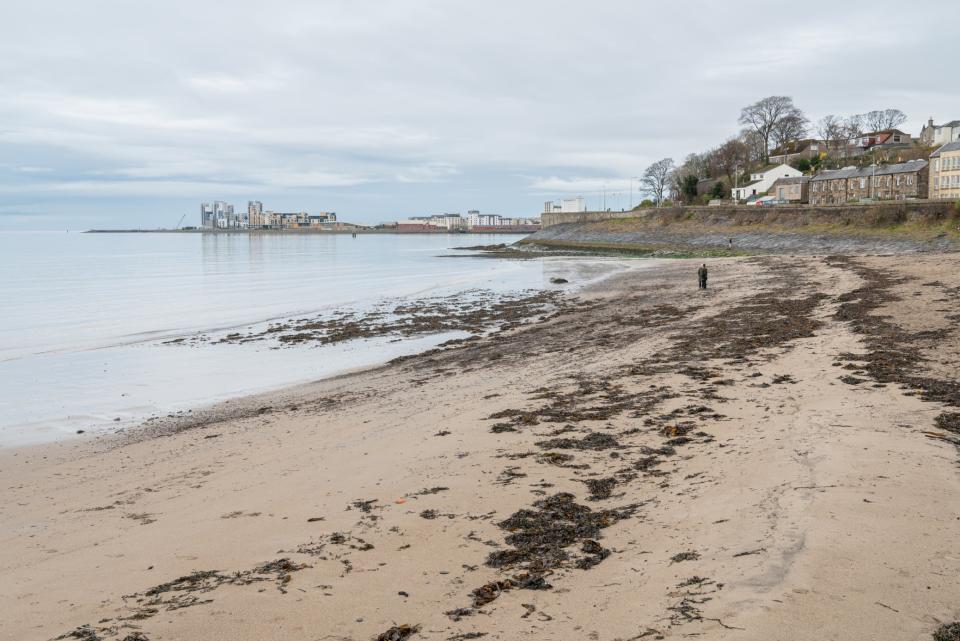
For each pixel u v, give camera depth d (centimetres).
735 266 4906
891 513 568
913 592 440
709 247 7925
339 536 682
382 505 768
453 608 509
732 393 1160
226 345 2486
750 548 536
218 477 982
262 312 3450
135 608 550
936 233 5984
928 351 1346
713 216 9081
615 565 557
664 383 1302
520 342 2262
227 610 528
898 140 10888
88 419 1494
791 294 2805
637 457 864
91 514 861
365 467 938
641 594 493
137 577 624
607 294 3703
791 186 9638
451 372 1777
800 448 793
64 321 3155
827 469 698
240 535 714
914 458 711
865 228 6694
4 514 900
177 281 5456
